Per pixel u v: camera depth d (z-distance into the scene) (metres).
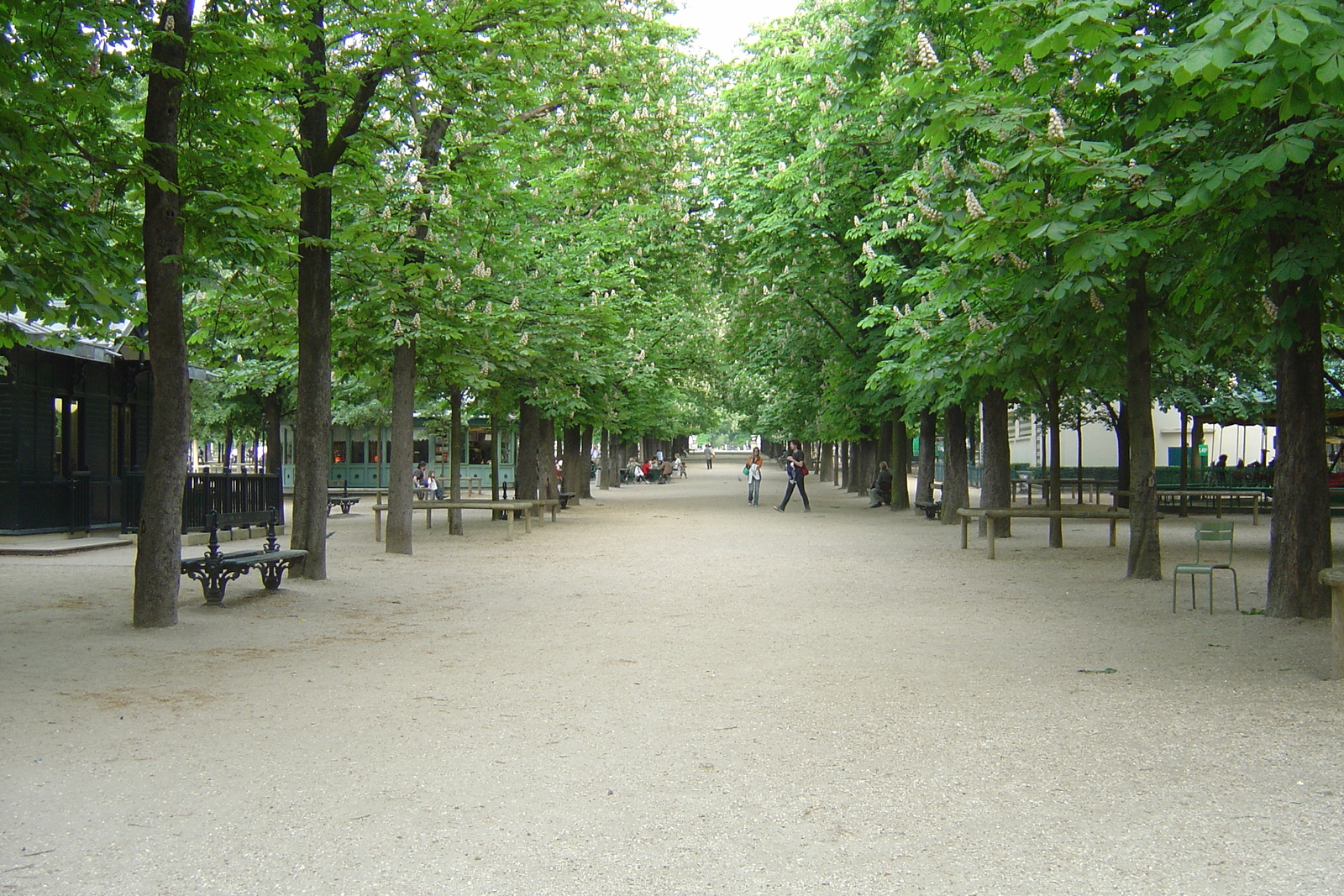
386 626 10.93
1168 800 5.19
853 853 4.56
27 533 20.98
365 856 4.58
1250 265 10.05
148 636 10.25
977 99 9.43
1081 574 15.43
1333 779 5.45
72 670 8.59
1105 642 9.74
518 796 5.37
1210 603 11.58
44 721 6.91
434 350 19.69
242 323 16.95
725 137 30.38
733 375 45.44
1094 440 45.28
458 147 15.80
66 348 13.41
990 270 12.86
